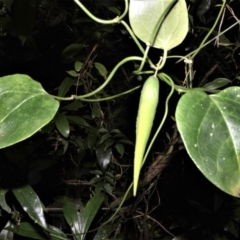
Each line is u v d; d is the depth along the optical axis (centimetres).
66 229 74
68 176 78
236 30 69
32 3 43
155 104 29
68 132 62
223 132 26
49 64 80
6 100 29
